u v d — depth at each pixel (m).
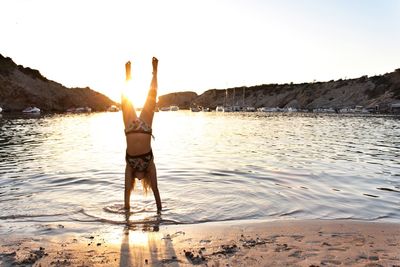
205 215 7.23
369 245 5.46
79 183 10.11
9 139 24.42
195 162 14.15
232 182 10.38
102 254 5.05
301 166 13.41
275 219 7.07
